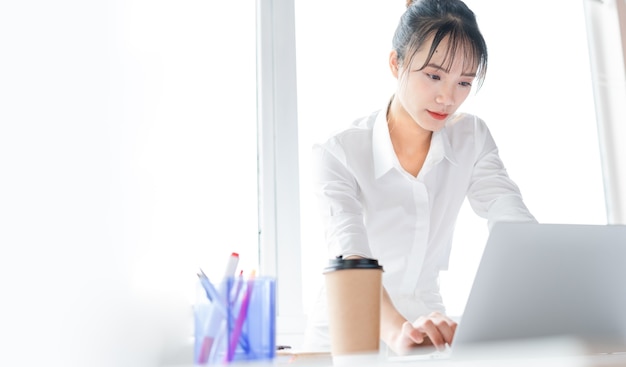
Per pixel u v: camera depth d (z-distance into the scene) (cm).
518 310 83
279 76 194
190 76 175
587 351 88
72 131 131
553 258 84
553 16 222
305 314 185
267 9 196
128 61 148
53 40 131
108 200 135
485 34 215
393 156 155
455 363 74
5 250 117
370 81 201
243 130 186
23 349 115
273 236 185
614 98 223
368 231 159
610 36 224
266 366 69
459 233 199
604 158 220
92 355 124
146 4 158
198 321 75
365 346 80
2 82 124
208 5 186
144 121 151
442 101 150
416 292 161
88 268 128
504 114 213
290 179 189
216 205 179
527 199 211
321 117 196
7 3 127
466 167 164
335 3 203
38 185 123
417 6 152
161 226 153
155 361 135
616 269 88
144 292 140
